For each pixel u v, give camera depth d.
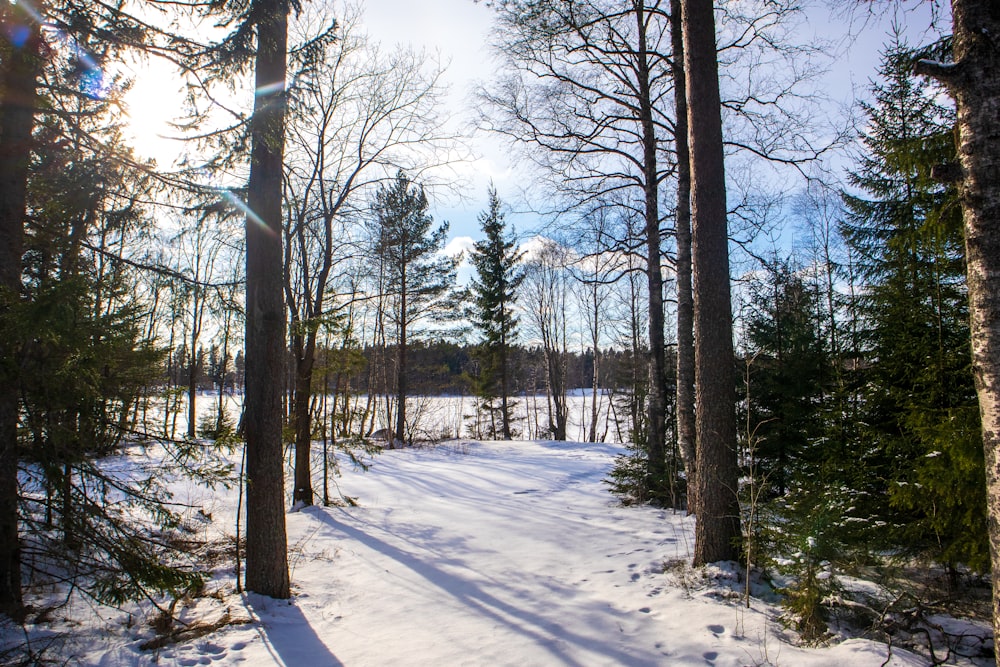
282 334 5.80
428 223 23.22
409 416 27.59
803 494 5.02
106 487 4.83
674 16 9.01
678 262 8.92
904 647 3.95
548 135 10.50
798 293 10.98
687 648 4.08
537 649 4.23
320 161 10.79
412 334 24.42
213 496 10.88
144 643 4.43
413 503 10.98
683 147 8.96
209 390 37.28
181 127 5.30
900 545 5.14
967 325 4.89
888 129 6.45
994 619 2.79
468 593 5.64
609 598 5.28
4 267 4.32
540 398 57.44
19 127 4.41
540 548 7.30
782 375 9.24
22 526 5.52
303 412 10.76
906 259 5.52
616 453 20.00
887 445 5.32
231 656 4.25
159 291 5.35
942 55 4.41
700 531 5.84
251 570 5.57
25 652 4.05
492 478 14.35
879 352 5.96
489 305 28.38
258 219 5.66
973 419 4.12
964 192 2.90
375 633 4.69
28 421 4.33
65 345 4.28
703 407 5.93
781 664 3.75
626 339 29.62
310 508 10.33
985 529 4.14
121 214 4.92
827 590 4.41
